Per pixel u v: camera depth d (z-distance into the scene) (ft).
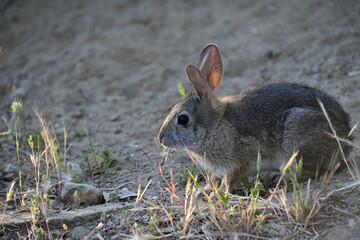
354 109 41.16
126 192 32.83
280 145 31.71
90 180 35.55
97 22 70.08
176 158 37.63
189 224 27.17
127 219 28.60
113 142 43.73
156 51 62.03
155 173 35.63
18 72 60.34
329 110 31.50
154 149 40.42
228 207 28.02
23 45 66.90
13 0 76.74
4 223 28.48
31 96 55.57
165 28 66.95
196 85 32.32
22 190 33.73
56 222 28.76
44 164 38.01
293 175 26.84
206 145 32.55
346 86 45.55
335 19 61.98
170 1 73.67
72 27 69.51
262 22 64.90
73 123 48.83
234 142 32.07
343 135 31.81
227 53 59.16
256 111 32.35
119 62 60.70
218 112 32.37
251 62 56.44
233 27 65.05
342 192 28.53
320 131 30.68
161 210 29.27
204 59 33.55
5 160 39.50
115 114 50.39
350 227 25.76
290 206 27.17
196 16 68.90
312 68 51.24
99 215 29.27
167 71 58.18
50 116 50.67
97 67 59.88
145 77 57.36
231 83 52.37
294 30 61.26
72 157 40.32
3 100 55.11
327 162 31.24
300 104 31.76
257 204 27.63
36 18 72.64
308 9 65.77
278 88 33.35
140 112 50.31
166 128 32.81
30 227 28.58
